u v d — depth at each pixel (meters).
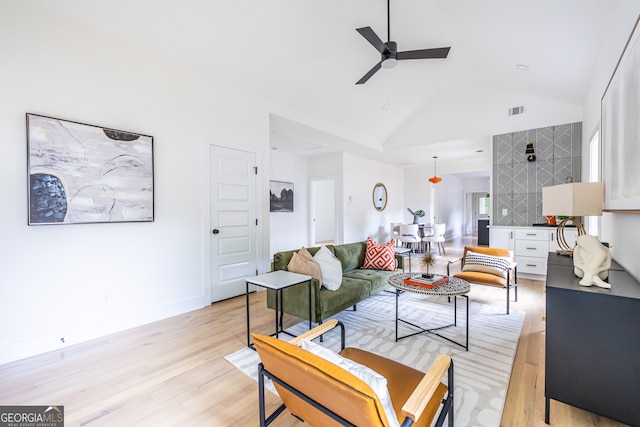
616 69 2.04
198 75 3.43
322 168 7.32
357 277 3.45
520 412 1.67
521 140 5.00
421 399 0.95
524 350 2.39
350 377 0.84
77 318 2.56
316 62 3.80
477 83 5.36
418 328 2.82
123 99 2.83
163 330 2.82
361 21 3.42
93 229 2.65
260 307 3.50
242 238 3.95
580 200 2.43
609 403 1.42
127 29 2.73
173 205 3.22
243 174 3.94
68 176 2.48
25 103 2.29
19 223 2.27
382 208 8.46
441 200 9.88
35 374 2.06
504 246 4.87
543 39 2.98
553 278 1.74
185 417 1.64
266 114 4.20
